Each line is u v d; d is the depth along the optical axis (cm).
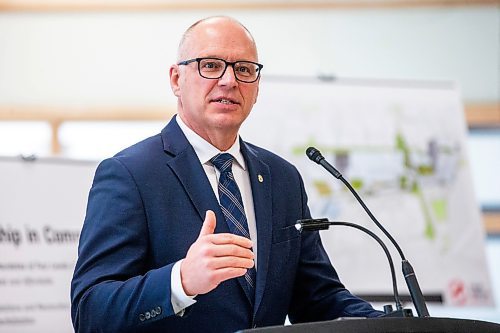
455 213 818
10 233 697
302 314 412
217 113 386
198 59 388
